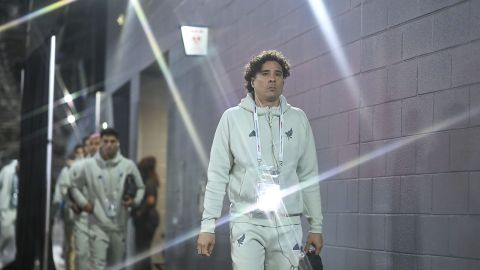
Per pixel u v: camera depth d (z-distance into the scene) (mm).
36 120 10242
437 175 4727
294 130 4395
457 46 4582
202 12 9406
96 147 10844
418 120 4941
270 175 4297
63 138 27672
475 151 4387
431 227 4766
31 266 10062
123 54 14375
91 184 8734
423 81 4898
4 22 14719
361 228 5613
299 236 4320
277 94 4383
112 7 15383
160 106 13383
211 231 4320
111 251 8906
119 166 8844
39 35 12031
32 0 12133
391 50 5273
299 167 4512
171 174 11188
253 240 4262
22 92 11414
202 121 9531
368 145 5539
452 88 4613
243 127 4355
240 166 4348
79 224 8930
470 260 4395
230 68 8438
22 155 11102
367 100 5562
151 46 12109
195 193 9828
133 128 13688
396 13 5223
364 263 5559
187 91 10234
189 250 10047
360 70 5664
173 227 11008
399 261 5098
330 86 6121
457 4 4590
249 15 7840
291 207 4305
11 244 12984
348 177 5828
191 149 10086
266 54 4426
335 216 6035
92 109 20312
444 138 4672
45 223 9555
